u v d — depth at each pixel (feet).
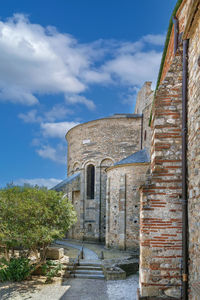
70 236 96.94
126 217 67.00
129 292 39.70
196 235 18.26
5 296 39.22
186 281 20.33
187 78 21.70
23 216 47.57
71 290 41.37
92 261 54.03
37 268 50.31
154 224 22.21
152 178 22.74
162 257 21.75
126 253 63.10
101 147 93.20
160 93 23.40
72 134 107.34
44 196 50.21
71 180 96.07
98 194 90.94
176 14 24.31
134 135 89.81
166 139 22.97
